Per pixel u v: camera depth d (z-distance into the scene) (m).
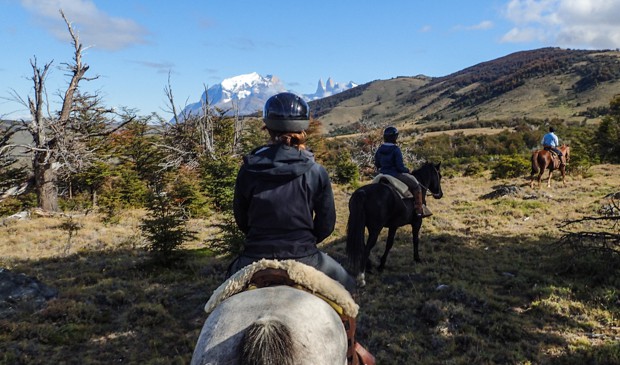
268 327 1.89
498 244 10.64
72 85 25.48
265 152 2.66
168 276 9.30
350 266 7.76
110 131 26.84
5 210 26.02
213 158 28.91
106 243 13.66
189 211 17.70
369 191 7.67
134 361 5.74
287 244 2.61
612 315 6.45
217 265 9.87
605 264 8.16
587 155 29.61
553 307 6.73
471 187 21.52
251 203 2.65
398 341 5.93
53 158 23.83
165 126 37.56
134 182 24.72
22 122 23.97
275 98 2.72
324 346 2.11
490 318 6.45
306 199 2.63
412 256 9.81
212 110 38.69
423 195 8.86
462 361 5.38
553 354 5.52
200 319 7.09
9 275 8.10
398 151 7.95
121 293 7.93
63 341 6.27
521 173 24.81
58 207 24.56
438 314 6.52
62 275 9.78
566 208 14.36
